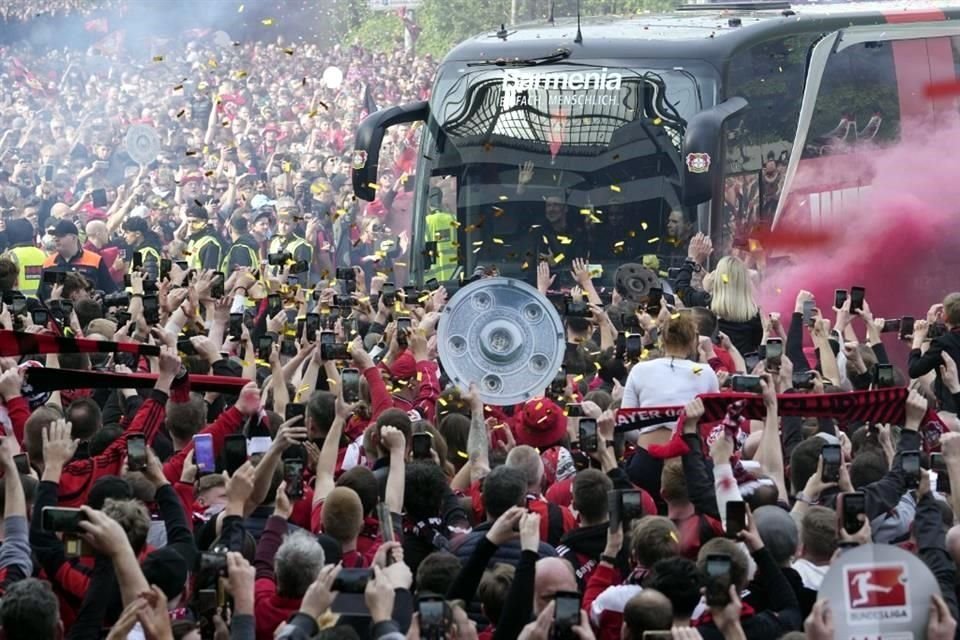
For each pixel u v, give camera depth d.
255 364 34.81
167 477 27.20
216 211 72.81
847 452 29.64
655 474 30.12
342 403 26.77
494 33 57.59
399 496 25.12
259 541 23.55
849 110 57.34
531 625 19.70
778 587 22.03
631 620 20.39
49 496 23.88
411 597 21.25
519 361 31.92
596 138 54.50
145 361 35.78
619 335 36.72
